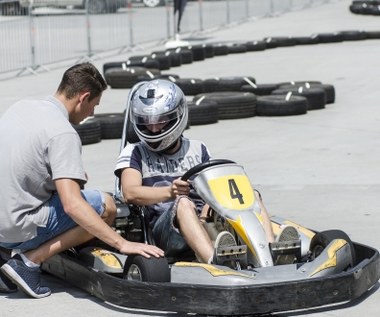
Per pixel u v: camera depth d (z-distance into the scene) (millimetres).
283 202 8391
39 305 5746
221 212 5648
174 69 19391
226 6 30562
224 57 21484
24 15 20125
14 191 5727
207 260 5559
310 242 5938
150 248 5516
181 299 5289
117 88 16625
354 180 9164
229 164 5867
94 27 25391
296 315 5410
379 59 19516
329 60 19797
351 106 13930
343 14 31281
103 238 5566
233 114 13133
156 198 5941
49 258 6344
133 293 5426
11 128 5801
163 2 29078
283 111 13164
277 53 21781
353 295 5449
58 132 5660
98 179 9539
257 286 5191
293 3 35281
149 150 6227
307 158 10289
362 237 7172
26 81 18078
